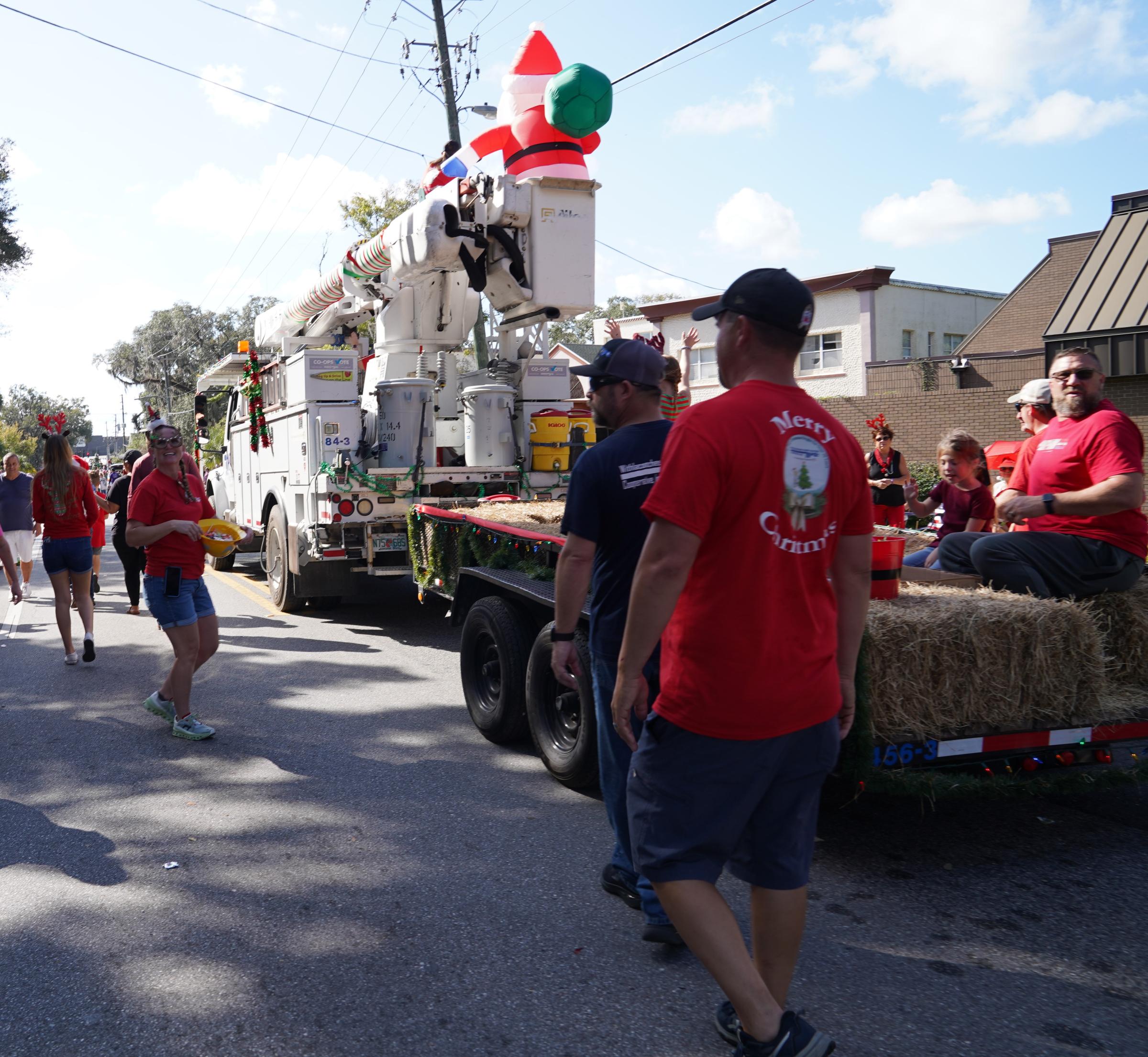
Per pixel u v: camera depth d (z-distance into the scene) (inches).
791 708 85.6
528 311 346.9
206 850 155.4
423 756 203.6
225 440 486.0
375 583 467.5
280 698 251.4
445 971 118.3
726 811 87.0
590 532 122.0
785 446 84.5
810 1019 107.5
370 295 396.5
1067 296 561.3
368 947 124.3
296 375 343.6
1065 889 139.7
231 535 217.8
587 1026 106.9
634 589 85.4
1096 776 144.7
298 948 124.0
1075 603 153.8
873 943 124.4
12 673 283.6
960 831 162.1
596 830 163.2
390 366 382.9
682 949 123.5
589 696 169.9
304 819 168.6
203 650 220.8
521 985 115.3
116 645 325.7
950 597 152.3
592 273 340.8
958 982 114.8
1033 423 180.9
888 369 829.2
